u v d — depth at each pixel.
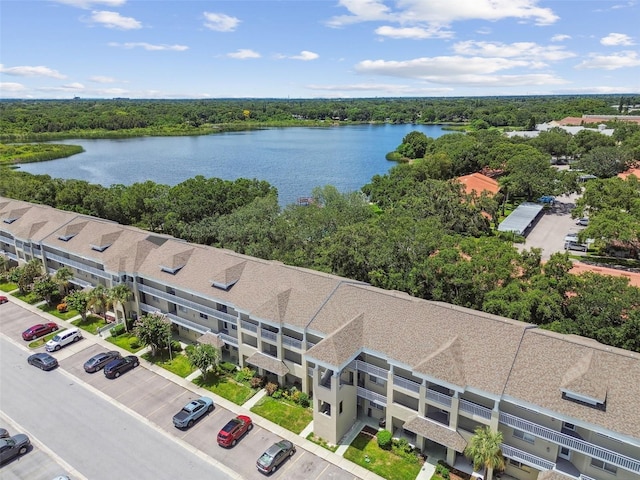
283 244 60.59
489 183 102.31
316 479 30.73
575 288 41.78
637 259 68.00
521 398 27.94
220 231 64.31
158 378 42.50
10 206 71.12
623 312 37.84
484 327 32.38
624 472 26.31
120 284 49.12
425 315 34.69
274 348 40.62
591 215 75.75
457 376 29.84
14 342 48.69
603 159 109.31
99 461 32.34
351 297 38.22
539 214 95.44
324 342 33.47
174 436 34.88
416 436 33.53
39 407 38.12
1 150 168.75
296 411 37.75
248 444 34.06
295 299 39.88
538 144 128.75
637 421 25.08
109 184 123.06
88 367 43.03
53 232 60.41
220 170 144.50
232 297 42.22
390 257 50.00
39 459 32.59
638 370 27.25
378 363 35.50
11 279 60.91
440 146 143.00
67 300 52.75
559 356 29.30
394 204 78.44
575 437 27.38
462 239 54.62
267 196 76.56
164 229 75.88
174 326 50.50
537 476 29.89
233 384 41.41
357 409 37.31
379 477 30.97
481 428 30.03
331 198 77.12
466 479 30.61
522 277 46.81
